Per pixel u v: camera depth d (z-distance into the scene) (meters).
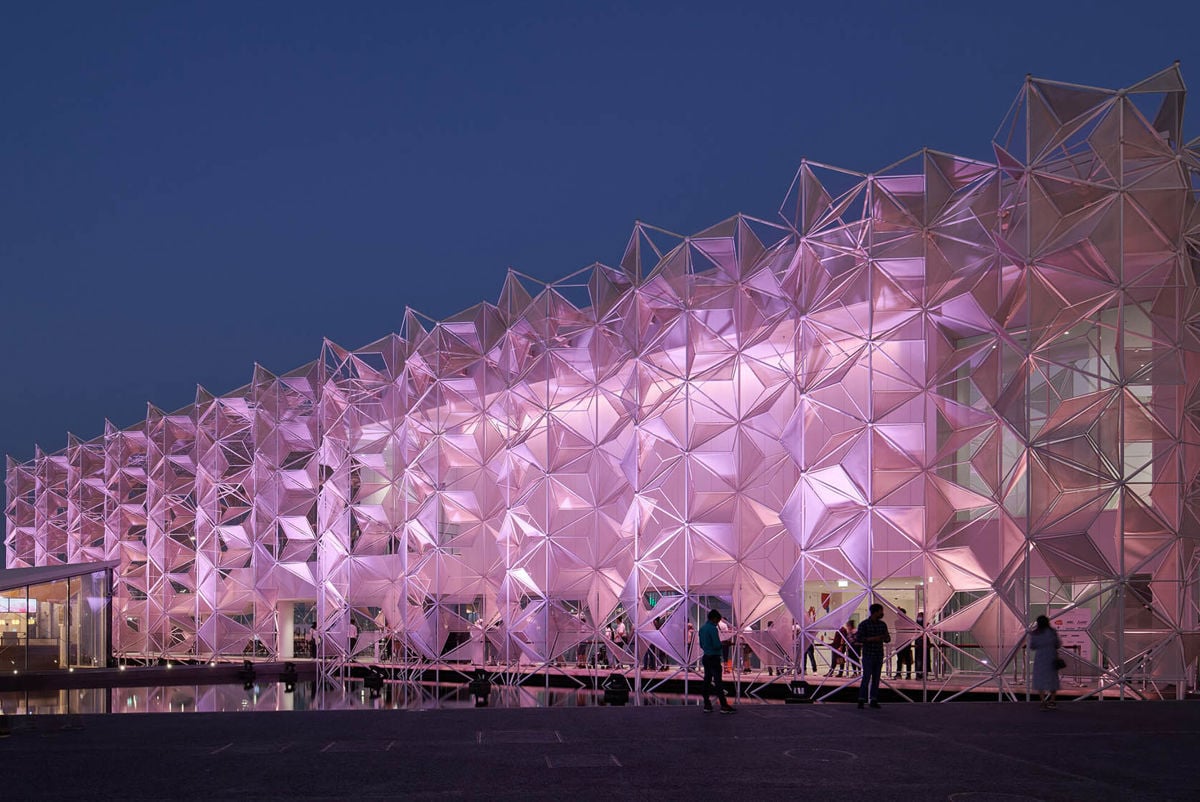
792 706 19.16
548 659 34.94
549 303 36.16
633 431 32.59
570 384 37.38
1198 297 23.89
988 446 25.09
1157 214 23.72
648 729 15.70
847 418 31.84
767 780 11.42
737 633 30.02
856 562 25.69
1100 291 23.92
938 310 25.27
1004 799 10.35
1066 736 14.82
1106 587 23.45
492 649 42.09
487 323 40.41
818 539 26.69
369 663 46.88
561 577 35.66
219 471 57.47
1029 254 23.70
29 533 87.50
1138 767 12.20
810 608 32.09
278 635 55.72
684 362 33.94
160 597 62.56
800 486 26.88
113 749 13.95
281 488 52.78
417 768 12.27
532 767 12.31
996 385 24.94
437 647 39.69
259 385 54.84
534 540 36.78
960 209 25.86
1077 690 24.17
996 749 13.62
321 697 33.03
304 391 52.84
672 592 36.06
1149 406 24.06
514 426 38.12
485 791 10.86
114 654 64.25
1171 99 24.27
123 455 69.31
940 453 25.41
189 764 12.65
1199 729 15.66
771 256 29.98
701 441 30.64
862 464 25.61
